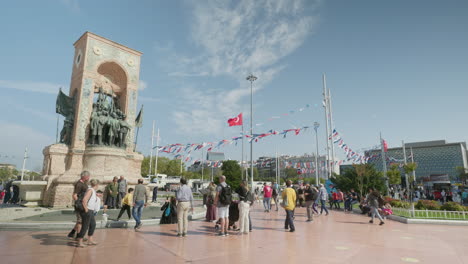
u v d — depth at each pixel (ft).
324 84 94.53
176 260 18.52
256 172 245.24
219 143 83.82
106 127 57.11
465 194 86.99
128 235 27.30
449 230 34.65
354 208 64.54
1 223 29.53
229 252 20.92
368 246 24.00
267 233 29.73
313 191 41.65
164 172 214.69
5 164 304.30
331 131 93.81
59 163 53.72
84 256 19.24
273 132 78.07
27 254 19.51
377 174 72.23
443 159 251.39
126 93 64.54
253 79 103.50
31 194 49.93
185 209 27.25
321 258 19.67
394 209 47.60
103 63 61.41
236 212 31.58
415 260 19.70
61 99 57.16
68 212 43.19
